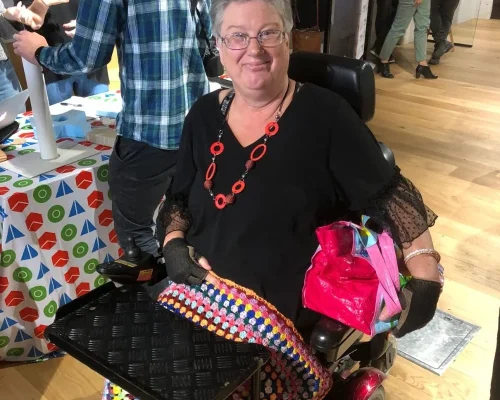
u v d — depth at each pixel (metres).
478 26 6.99
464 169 3.35
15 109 2.00
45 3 2.06
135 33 1.71
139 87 1.79
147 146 1.86
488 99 4.53
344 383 1.46
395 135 3.85
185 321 1.24
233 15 1.21
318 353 1.35
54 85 2.73
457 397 1.83
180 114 1.85
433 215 1.24
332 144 1.25
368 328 1.16
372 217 1.24
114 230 2.07
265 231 1.26
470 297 2.28
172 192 1.46
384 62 5.05
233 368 1.09
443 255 2.54
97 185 1.95
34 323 1.95
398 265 1.24
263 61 1.22
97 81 2.98
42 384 1.92
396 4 4.86
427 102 4.46
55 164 1.92
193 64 1.90
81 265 2.01
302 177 1.25
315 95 1.27
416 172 3.31
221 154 1.33
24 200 1.75
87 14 1.65
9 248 1.78
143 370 1.09
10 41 2.38
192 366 1.10
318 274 1.21
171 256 1.35
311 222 1.27
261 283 1.28
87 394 1.88
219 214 1.32
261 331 1.23
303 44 4.55
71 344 1.16
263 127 1.29
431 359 1.98
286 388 1.25
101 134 2.10
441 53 5.38
